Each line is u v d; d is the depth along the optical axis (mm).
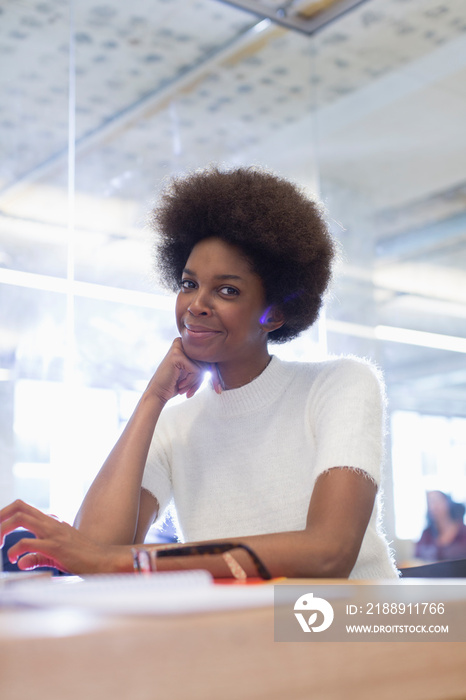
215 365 1184
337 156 5109
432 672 392
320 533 815
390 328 6277
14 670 274
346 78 4434
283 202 1129
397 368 7414
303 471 1090
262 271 1112
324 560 789
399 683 377
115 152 4918
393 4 3756
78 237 4824
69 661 287
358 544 846
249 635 337
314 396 1107
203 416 1220
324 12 3891
